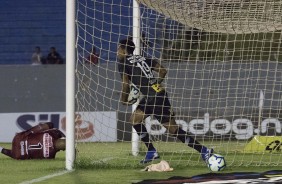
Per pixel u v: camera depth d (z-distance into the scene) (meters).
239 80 26.09
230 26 18.67
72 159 15.56
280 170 14.66
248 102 26.52
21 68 29.03
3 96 28.89
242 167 15.91
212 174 13.58
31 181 13.25
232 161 17.34
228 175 13.34
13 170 15.57
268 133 26.84
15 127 28.88
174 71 25.12
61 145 18.56
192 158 17.94
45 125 18.80
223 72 25.83
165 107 16.56
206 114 26.39
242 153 20.55
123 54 16.61
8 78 28.95
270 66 26.50
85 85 20.48
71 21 15.06
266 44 25.16
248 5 17.77
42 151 18.50
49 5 38.00
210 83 26.09
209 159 14.93
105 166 15.67
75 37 15.26
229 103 26.48
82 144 19.70
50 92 28.98
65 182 13.00
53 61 34.50
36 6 38.03
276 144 20.31
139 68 16.52
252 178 12.66
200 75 25.58
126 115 25.92
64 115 28.97
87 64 21.98
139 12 19.47
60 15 37.78
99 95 25.25
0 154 20.80
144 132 16.53
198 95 26.05
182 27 22.47
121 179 13.34
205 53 24.62
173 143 22.38
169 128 16.55
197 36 22.91
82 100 20.33
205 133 26.47
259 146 20.42
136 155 19.11
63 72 29.08
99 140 24.81
